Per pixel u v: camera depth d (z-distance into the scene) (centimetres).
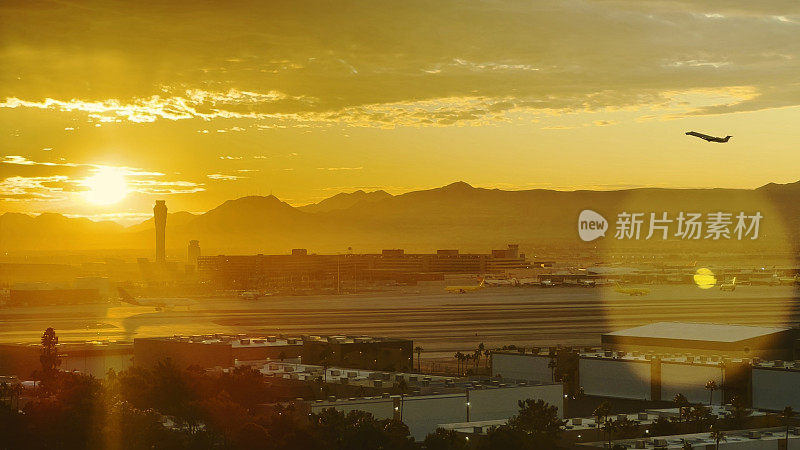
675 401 19438
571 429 16350
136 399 17350
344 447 14025
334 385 18775
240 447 14075
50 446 15388
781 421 17862
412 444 14488
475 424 16362
